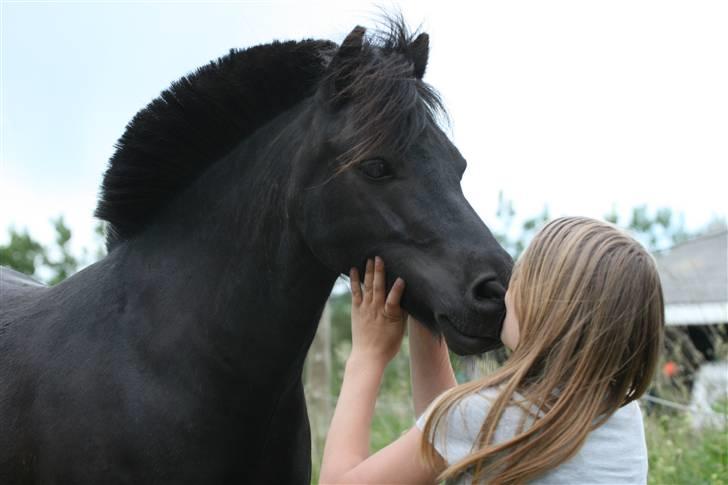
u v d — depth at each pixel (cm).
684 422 381
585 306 147
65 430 183
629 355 150
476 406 148
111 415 180
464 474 151
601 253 150
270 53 197
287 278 187
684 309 584
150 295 193
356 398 169
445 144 180
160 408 181
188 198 202
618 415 154
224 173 199
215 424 185
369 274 178
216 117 200
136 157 203
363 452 160
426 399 189
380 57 181
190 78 200
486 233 170
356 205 175
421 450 148
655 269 153
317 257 184
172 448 180
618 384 151
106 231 220
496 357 201
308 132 185
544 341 147
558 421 142
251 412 190
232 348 187
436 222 170
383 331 178
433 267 168
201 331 187
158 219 206
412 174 173
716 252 780
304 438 210
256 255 189
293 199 183
